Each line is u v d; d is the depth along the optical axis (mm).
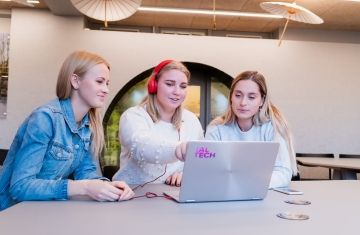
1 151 3725
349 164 3895
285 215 981
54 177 1308
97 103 1344
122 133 1650
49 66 5543
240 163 1140
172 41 5684
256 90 1761
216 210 1043
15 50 5543
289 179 1611
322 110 6023
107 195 1127
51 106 1301
